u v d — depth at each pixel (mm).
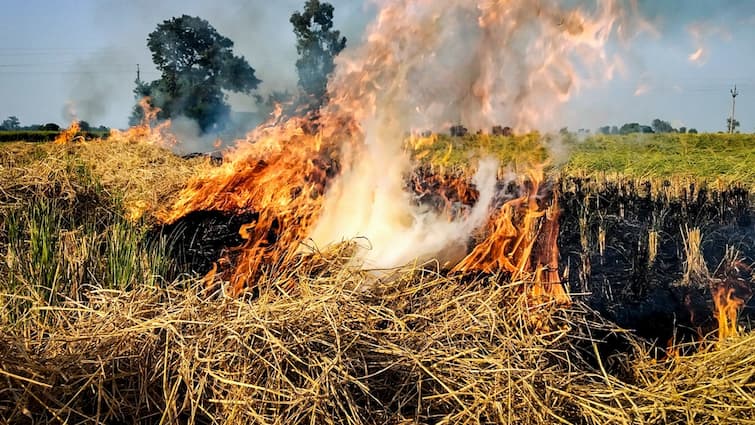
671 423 3021
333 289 3775
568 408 3100
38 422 2709
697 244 5770
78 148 15633
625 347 4098
